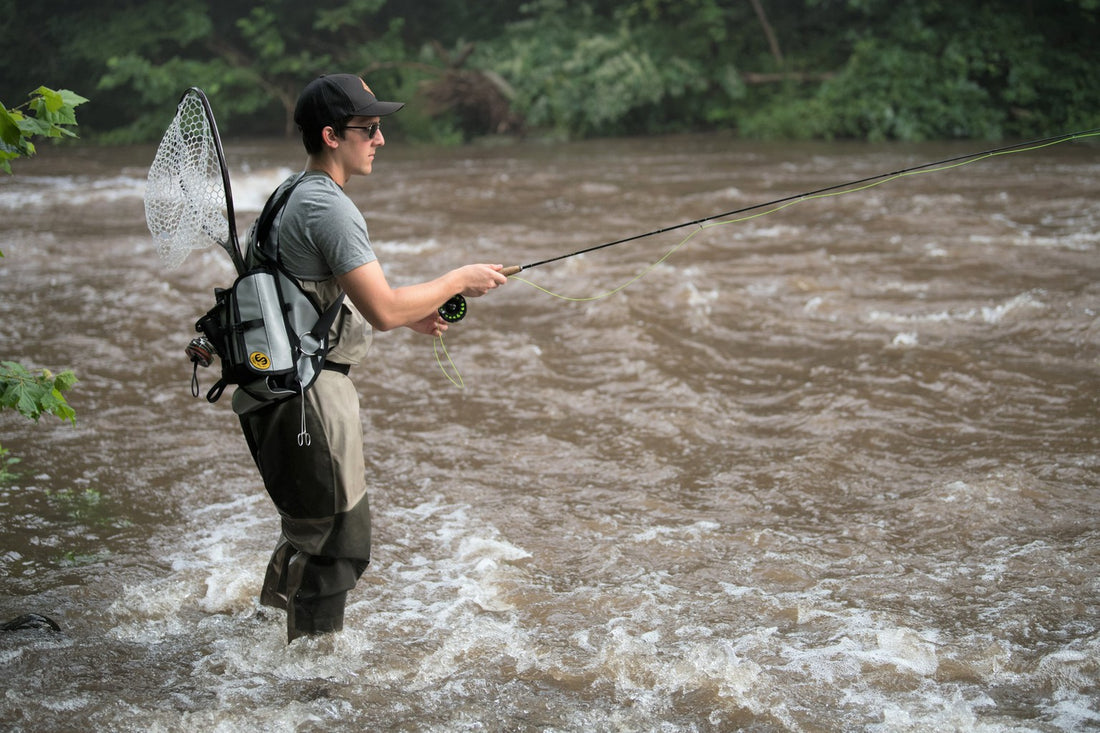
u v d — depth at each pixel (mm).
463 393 6027
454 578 3844
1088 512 4309
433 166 17672
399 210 12695
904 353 6523
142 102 23672
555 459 5055
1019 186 13211
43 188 15102
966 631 3406
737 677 3115
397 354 6750
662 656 3254
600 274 8852
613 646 3305
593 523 4309
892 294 8102
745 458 5031
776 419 5535
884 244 9969
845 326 7262
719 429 5414
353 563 3256
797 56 23641
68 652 3281
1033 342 6730
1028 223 10836
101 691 3055
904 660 3232
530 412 5715
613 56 23031
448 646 3322
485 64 23703
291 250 3041
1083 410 5508
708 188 13891
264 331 3023
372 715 2939
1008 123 20859
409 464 5000
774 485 4699
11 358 6664
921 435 5238
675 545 4105
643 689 3086
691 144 20703
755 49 24109
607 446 5215
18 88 24688
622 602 3637
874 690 3072
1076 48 21734
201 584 3754
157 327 7434
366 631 3434
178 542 4137
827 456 4969
